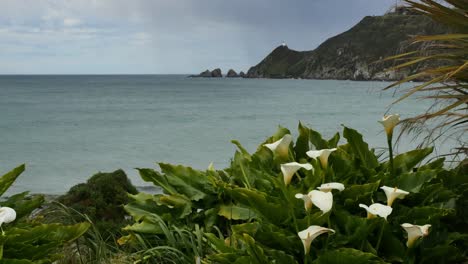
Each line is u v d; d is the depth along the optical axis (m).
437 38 3.49
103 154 30.19
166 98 113.50
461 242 3.41
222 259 3.16
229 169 4.30
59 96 124.25
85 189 6.52
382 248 3.20
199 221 3.99
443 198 3.44
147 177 4.09
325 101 97.50
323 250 3.03
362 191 3.38
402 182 3.48
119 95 130.50
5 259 2.92
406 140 15.06
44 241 3.35
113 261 3.95
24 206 3.69
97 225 5.16
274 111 69.44
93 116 63.00
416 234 2.88
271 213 3.29
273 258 3.10
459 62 3.73
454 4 3.70
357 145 3.83
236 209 3.80
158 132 43.16
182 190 4.03
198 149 31.67
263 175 3.86
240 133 41.59
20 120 57.25
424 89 3.72
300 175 3.97
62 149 32.94
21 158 29.12
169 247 3.63
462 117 3.71
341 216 3.17
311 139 4.13
